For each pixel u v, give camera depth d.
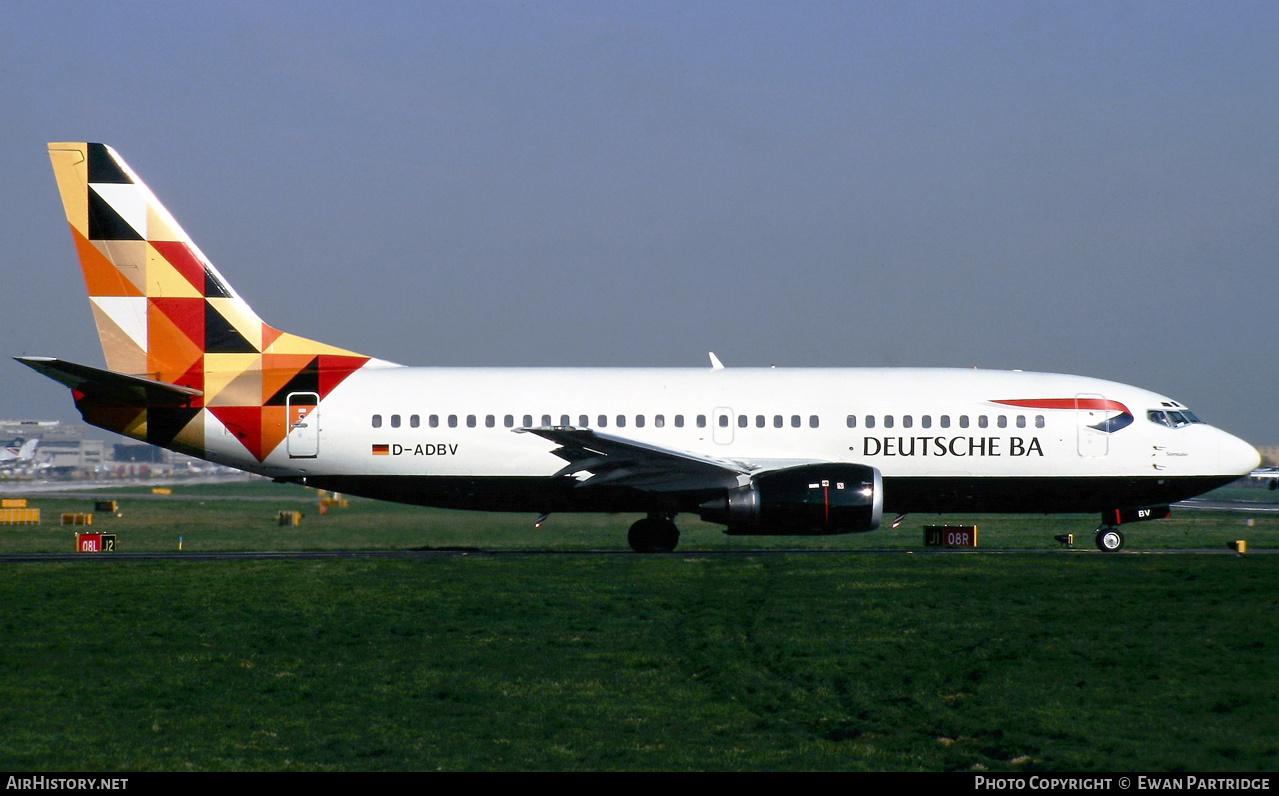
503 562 85.25
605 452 91.75
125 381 90.88
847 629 63.38
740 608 69.06
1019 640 60.56
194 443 96.12
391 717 49.44
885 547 111.50
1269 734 45.59
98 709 50.78
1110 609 66.88
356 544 113.81
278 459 96.12
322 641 62.19
